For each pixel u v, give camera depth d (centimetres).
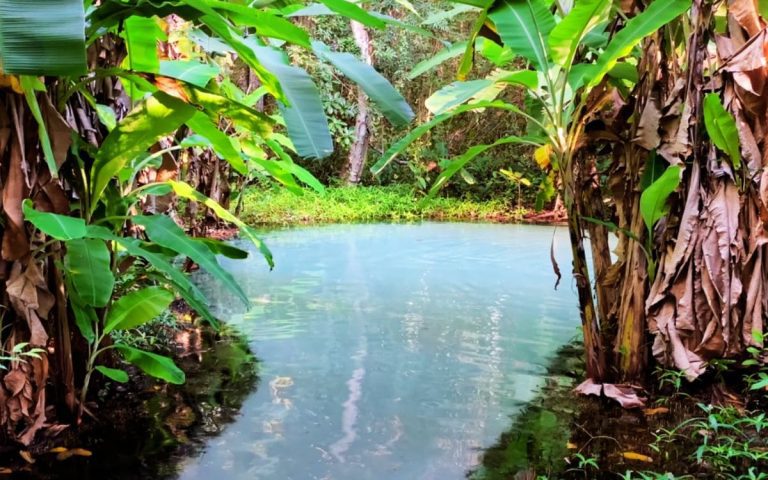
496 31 222
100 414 196
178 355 258
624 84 242
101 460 163
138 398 211
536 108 283
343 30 991
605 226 236
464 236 649
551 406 206
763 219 206
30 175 164
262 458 164
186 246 195
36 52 112
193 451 169
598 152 261
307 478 153
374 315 326
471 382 229
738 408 203
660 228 223
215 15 151
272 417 193
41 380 173
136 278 225
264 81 190
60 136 166
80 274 173
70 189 197
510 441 178
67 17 114
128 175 218
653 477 154
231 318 318
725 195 207
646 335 228
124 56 225
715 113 195
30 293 164
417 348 269
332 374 236
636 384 223
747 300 208
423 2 969
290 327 301
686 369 207
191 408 201
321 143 176
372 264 480
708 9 205
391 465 161
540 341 283
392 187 988
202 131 200
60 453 168
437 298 367
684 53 227
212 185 464
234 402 206
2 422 167
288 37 186
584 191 247
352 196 914
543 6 202
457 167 232
